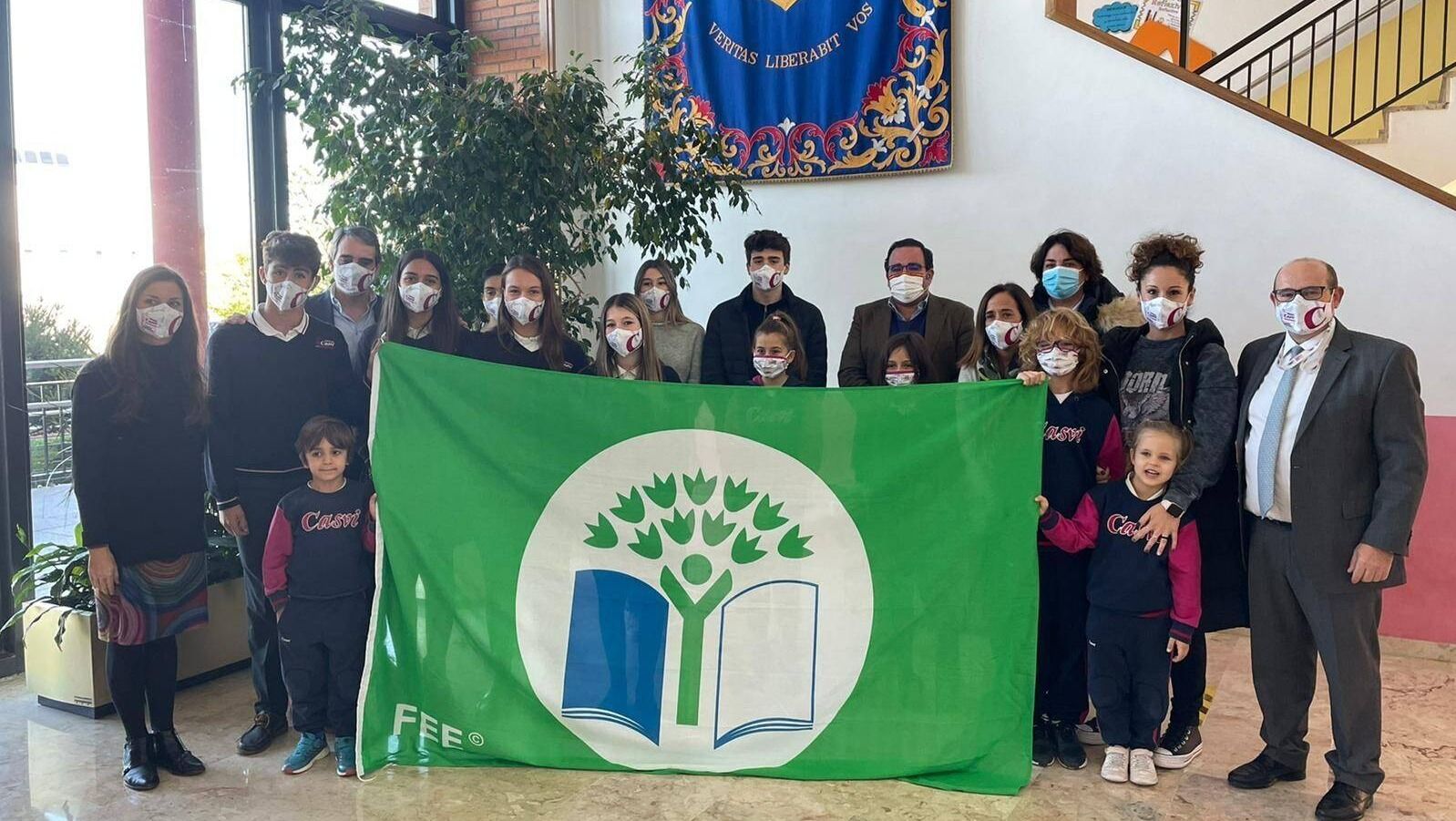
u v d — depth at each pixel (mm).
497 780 3012
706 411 3016
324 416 3246
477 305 4391
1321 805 2793
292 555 3064
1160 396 3123
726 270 5848
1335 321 2828
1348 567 2736
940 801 2881
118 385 2924
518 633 3020
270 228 5145
